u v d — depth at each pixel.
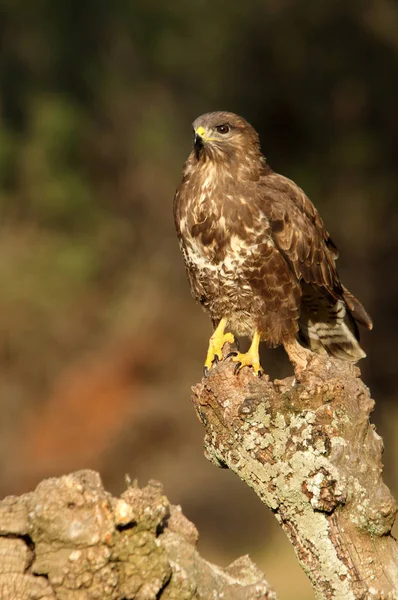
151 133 17.84
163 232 17.84
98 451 15.99
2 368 16.94
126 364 16.72
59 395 16.67
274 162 18.22
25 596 3.71
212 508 15.52
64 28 17.97
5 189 17.73
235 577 4.07
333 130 18.12
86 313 17.41
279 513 4.59
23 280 17.30
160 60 18.00
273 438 4.56
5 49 17.98
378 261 18.27
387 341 18.16
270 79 17.97
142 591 3.76
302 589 13.14
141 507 3.78
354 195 18.19
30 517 3.73
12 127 17.84
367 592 4.32
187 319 17.11
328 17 17.78
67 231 17.86
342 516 4.39
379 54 17.98
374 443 4.52
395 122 18.08
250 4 17.80
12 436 16.38
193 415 16.11
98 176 18.03
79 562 3.71
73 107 17.69
